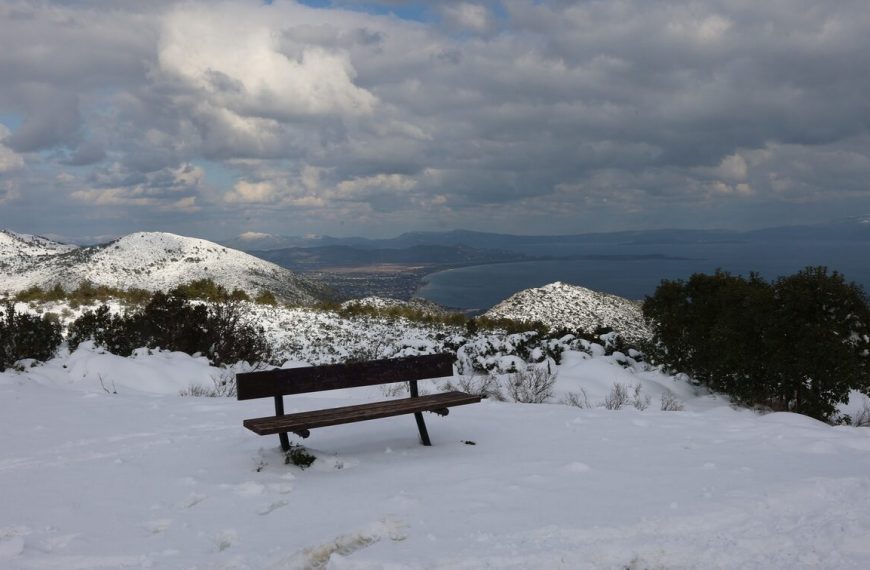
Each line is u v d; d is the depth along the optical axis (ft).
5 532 13.74
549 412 28.27
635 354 60.03
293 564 11.58
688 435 22.91
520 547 12.00
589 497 15.17
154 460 20.39
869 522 12.78
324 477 18.06
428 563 11.21
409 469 18.53
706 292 55.21
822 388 44.29
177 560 12.00
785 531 12.59
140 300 120.88
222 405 32.09
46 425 26.76
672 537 12.53
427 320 166.09
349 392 41.09
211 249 474.49
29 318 50.08
